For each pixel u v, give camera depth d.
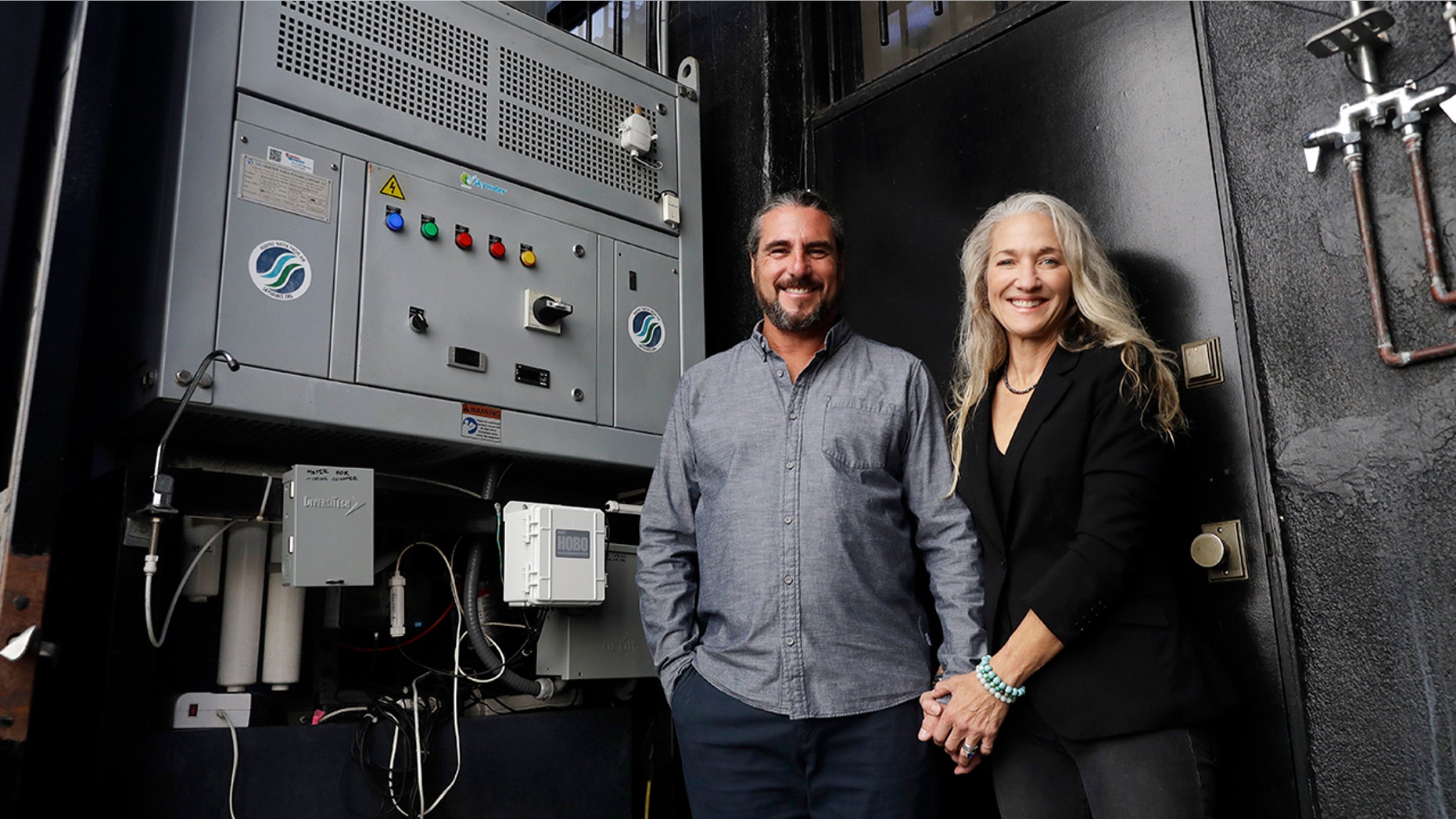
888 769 1.36
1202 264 1.68
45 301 1.35
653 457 2.04
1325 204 1.54
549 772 1.82
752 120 2.48
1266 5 1.66
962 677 1.36
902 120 2.26
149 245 1.52
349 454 1.82
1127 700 1.25
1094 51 1.91
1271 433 1.56
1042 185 1.96
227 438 1.68
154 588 1.52
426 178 1.79
